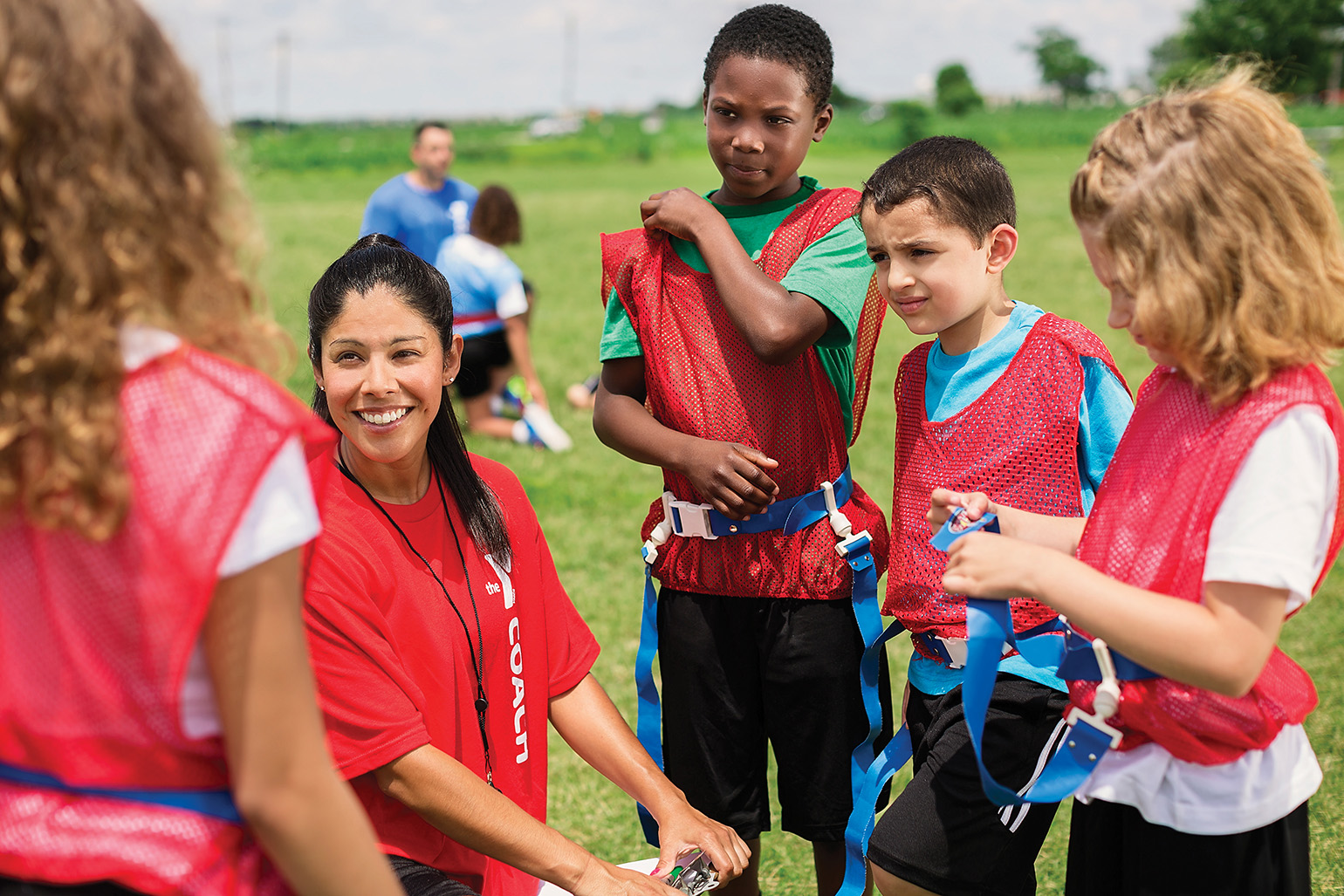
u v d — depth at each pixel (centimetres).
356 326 189
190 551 107
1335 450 143
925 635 210
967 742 196
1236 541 141
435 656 198
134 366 107
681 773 245
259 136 5856
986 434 200
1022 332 200
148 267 105
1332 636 380
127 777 114
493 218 638
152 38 108
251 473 109
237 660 112
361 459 199
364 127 10456
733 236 224
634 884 190
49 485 103
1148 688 154
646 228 239
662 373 234
